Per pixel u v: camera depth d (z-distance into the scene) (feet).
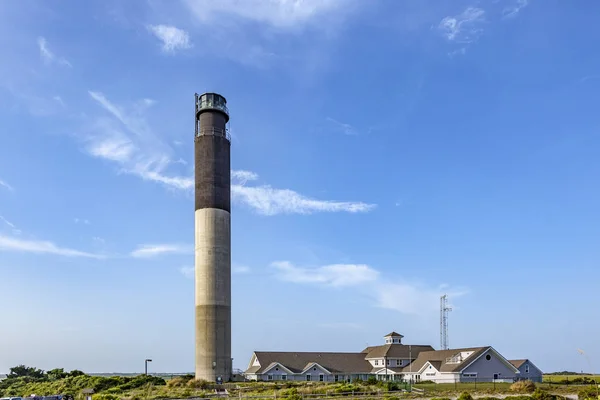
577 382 261.65
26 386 345.92
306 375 295.28
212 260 275.80
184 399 196.03
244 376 294.05
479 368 263.90
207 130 296.92
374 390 216.95
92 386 278.26
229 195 295.28
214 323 269.03
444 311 416.26
